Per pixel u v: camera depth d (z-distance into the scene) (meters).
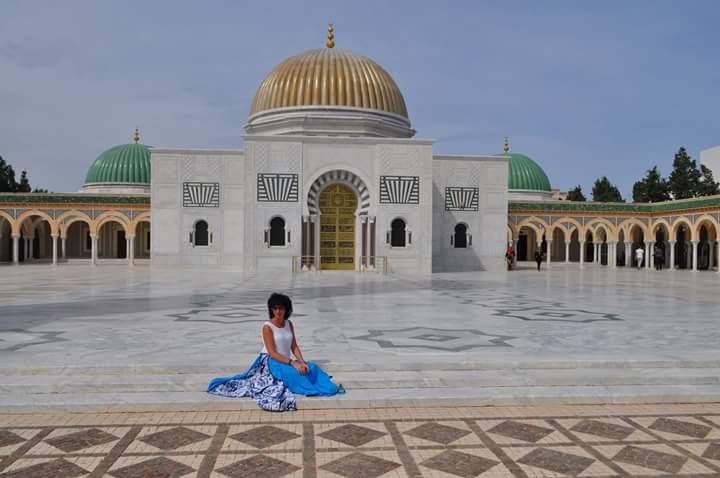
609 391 5.80
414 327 8.88
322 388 5.57
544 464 4.09
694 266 29.95
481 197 28.16
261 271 24.92
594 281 20.81
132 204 30.97
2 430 4.73
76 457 4.16
